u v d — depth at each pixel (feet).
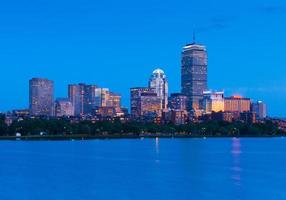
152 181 413.59
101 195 340.59
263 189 364.99
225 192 352.28
